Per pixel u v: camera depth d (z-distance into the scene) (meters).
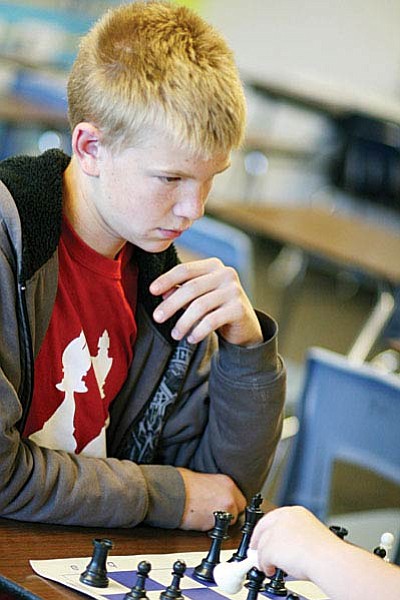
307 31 9.50
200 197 1.69
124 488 1.80
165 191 1.67
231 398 1.98
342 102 8.05
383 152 7.79
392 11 9.15
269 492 4.10
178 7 1.76
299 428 3.11
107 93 1.65
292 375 4.45
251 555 1.55
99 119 1.67
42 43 8.55
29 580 1.53
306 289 7.83
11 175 1.73
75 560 1.63
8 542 1.65
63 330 1.84
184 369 2.01
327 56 9.45
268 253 8.15
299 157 8.42
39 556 1.62
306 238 5.37
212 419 2.03
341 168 8.01
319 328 7.23
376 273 5.12
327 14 9.41
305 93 8.19
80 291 1.86
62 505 1.74
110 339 1.92
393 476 2.94
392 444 2.92
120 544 1.75
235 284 1.92
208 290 1.91
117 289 1.90
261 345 1.96
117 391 1.97
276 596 1.66
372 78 9.27
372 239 5.62
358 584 1.41
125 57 1.66
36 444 1.79
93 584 1.54
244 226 5.48
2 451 1.67
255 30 9.69
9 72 8.01
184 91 1.62
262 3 9.62
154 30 1.68
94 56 1.70
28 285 1.70
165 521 1.86
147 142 1.63
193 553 1.79
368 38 9.27
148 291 1.97
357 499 4.58
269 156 8.38
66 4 8.53
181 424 2.04
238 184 8.84
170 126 1.61
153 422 2.01
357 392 2.98
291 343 6.85
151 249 1.75
